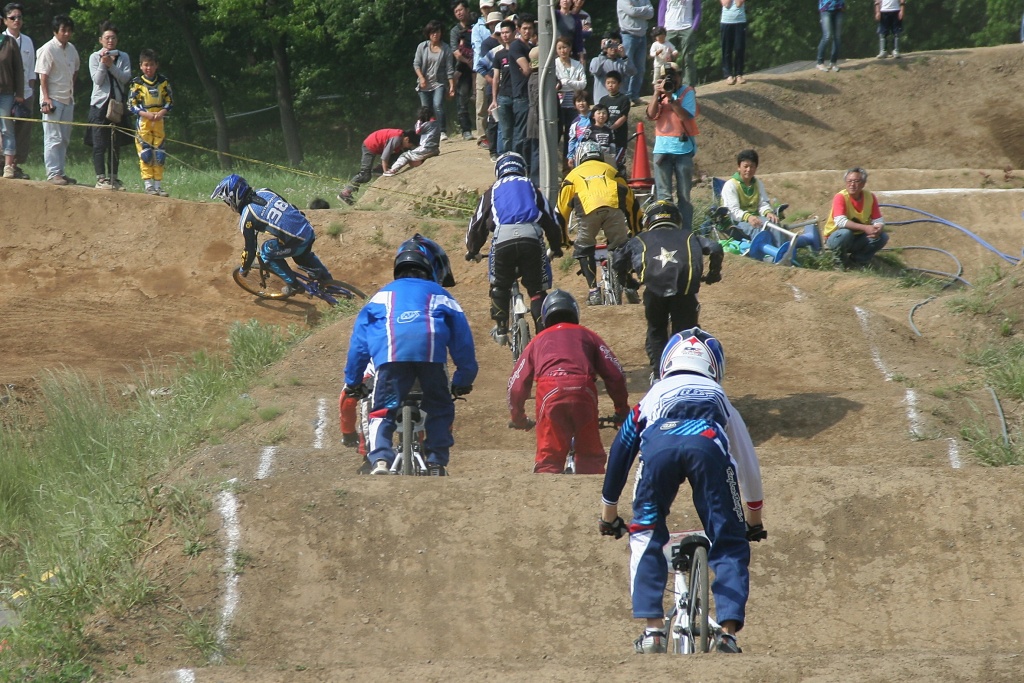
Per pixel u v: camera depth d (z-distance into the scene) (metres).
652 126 66.31
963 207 63.38
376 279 50.03
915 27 113.50
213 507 23.41
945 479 24.39
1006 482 24.19
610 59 61.88
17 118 54.38
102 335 44.06
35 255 49.16
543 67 45.94
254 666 19.31
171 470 28.39
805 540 22.95
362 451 26.95
